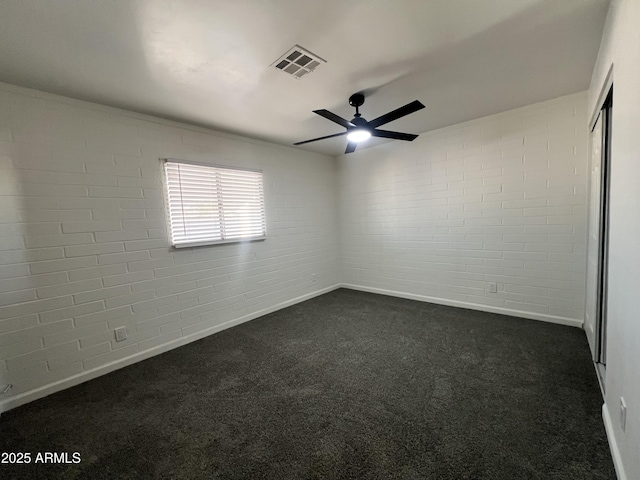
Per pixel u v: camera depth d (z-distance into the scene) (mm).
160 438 1711
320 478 1393
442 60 2062
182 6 1431
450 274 3861
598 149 2260
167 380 2355
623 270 1306
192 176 3156
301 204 4426
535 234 3164
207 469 1479
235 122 3125
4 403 2029
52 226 2268
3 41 1634
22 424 1883
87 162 2441
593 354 2316
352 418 1803
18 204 2127
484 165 3432
